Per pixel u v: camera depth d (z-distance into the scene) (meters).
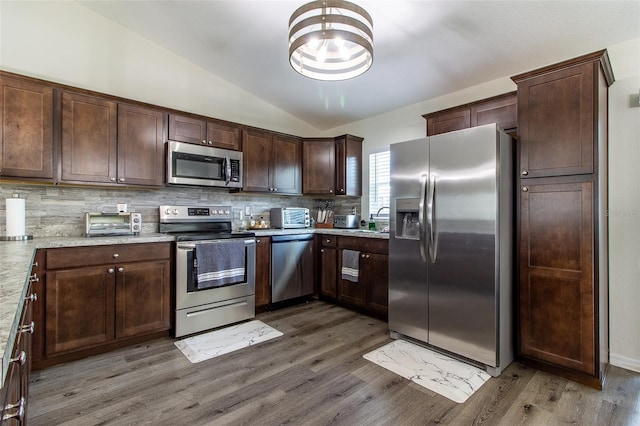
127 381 2.14
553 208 2.23
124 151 2.89
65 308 2.35
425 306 2.63
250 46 3.22
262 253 3.55
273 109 4.40
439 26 2.54
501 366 2.28
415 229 2.80
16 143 2.39
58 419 1.74
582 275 2.12
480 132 2.33
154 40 3.34
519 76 2.37
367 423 1.74
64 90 2.61
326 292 3.93
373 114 4.29
